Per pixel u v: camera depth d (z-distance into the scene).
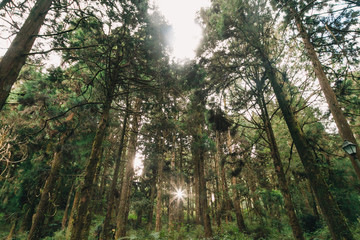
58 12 5.54
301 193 12.57
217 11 9.48
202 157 11.34
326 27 6.70
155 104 9.18
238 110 9.86
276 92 7.59
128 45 7.03
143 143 14.23
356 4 5.41
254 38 7.22
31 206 13.20
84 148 9.57
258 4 6.91
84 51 7.05
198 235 11.26
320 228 10.19
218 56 8.29
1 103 3.29
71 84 8.93
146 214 20.25
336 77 8.08
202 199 10.20
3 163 9.92
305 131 9.73
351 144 5.53
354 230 7.82
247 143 13.02
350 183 7.88
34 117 8.79
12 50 3.70
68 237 10.26
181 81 8.23
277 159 7.59
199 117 10.47
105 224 7.11
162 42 7.03
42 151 11.83
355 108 8.21
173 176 15.54
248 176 12.95
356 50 7.16
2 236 12.02
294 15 6.45
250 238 10.12
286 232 10.44
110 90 7.57
